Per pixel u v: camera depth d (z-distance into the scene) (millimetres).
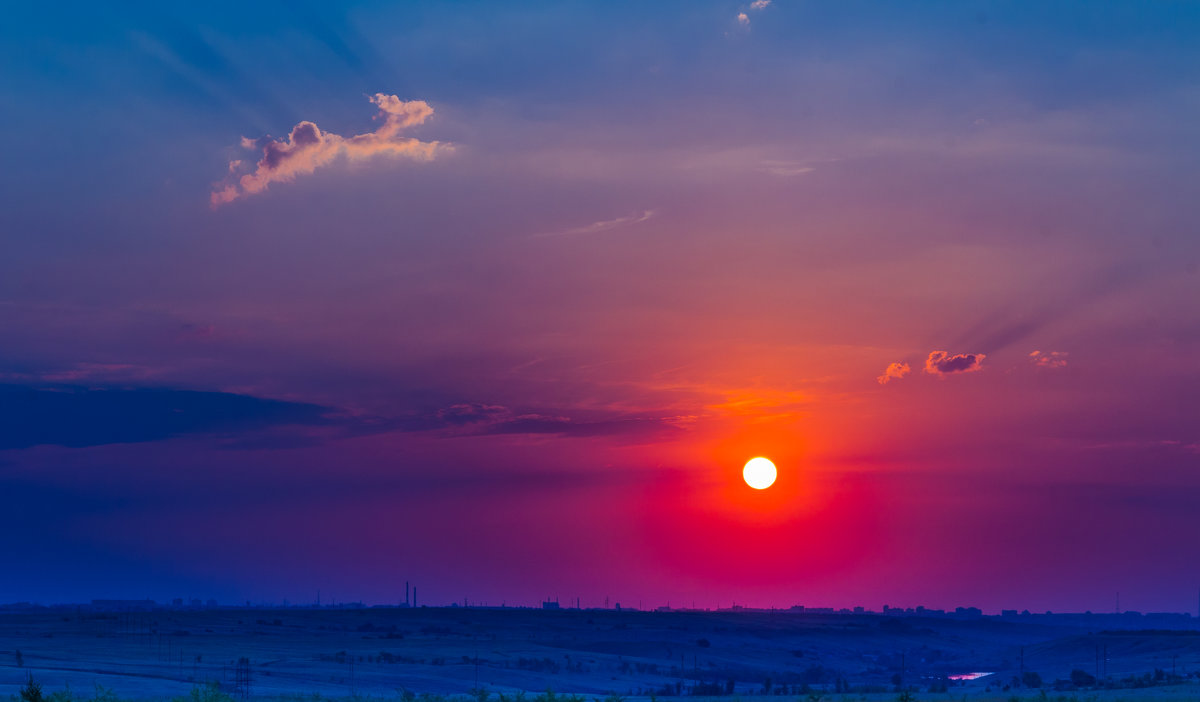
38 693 62781
